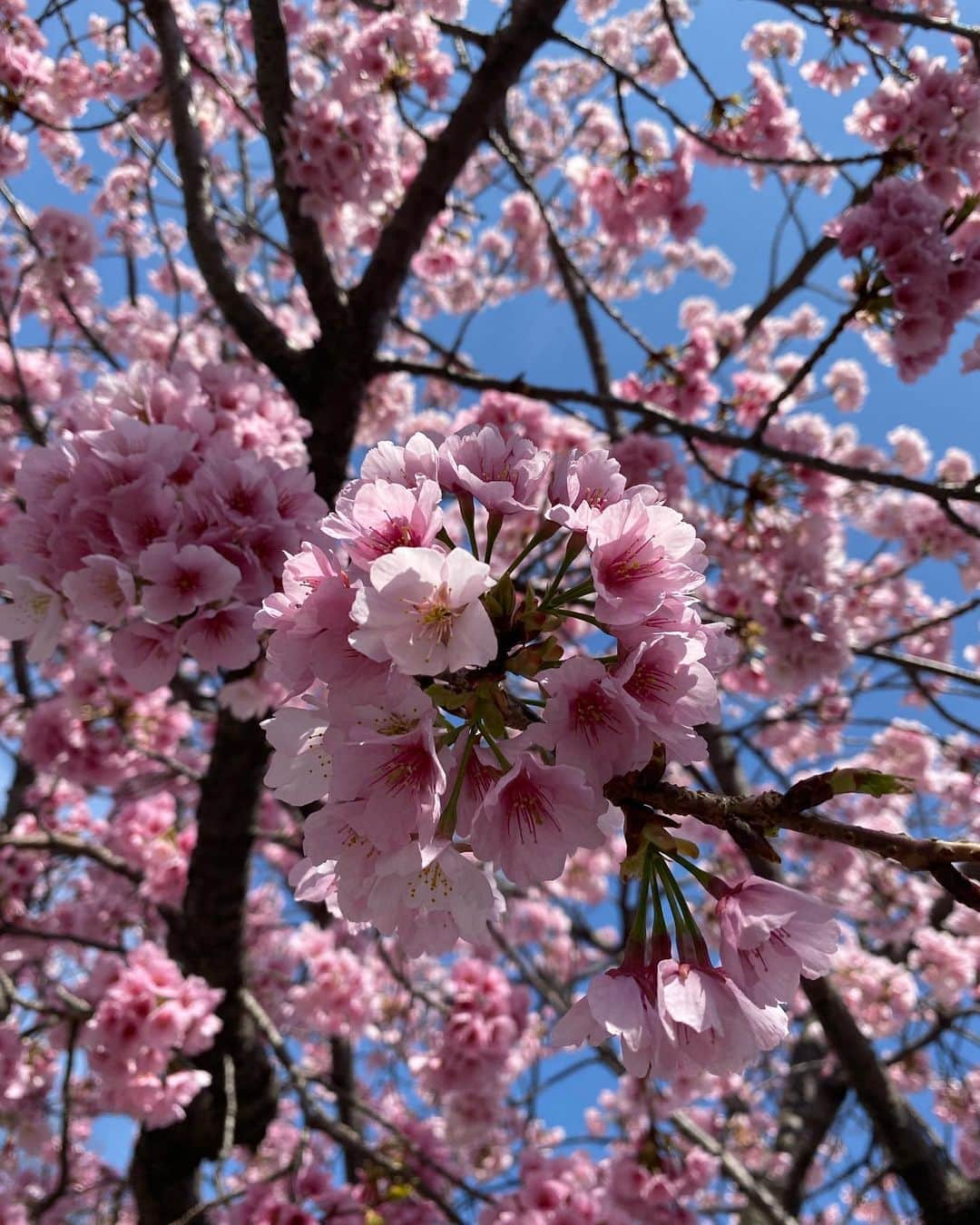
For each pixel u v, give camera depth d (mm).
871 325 3629
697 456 4098
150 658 1984
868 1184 5469
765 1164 7066
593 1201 4160
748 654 4875
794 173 6293
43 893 6785
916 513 6668
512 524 5418
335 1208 3988
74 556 1970
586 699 1162
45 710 4953
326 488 4227
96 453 1959
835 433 7504
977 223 3859
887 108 3949
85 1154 6801
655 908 1149
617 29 8367
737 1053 1074
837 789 1051
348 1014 4883
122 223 8102
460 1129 4973
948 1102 6902
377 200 4242
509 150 5461
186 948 4438
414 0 4855
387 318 4426
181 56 4422
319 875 1355
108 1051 3598
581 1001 1153
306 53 6441
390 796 1125
